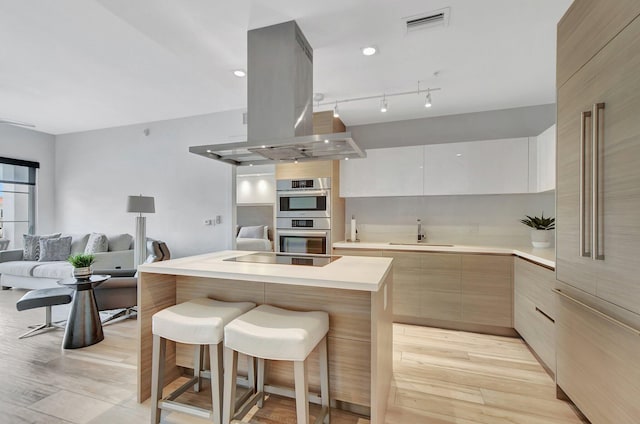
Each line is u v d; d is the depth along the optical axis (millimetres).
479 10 1928
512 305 2982
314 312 1790
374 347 1503
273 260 2170
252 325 1562
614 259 1430
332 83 2986
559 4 1870
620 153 1388
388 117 3910
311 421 1772
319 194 3730
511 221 3537
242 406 1840
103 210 5160
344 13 1965
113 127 5059
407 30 2143
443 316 3201
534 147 3176
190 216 4562
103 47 2594
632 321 1321
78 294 2748
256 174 6840
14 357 2518
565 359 1890
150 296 2023
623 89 1366
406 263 3338
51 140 5516
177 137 4629
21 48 2600
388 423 1760
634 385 1312
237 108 4180
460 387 2127
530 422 1771
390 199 4008
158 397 1737
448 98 3322
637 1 1281
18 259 4719
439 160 3488
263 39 2133
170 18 1996
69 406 1874
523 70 2711
